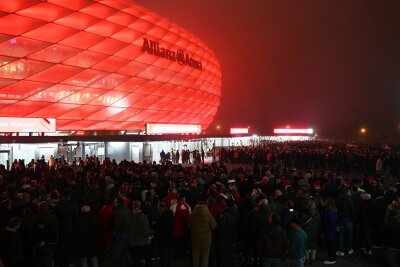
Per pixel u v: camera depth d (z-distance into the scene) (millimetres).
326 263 11453
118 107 45469
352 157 34969
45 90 37312
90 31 39750
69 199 10836
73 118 41188
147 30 48188
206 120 70812
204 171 19484
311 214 11055
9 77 34281
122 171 18469
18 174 18391
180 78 55062
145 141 45188
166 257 10477
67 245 10570
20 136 32688
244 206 11758
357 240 13195
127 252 10164
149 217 10938
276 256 8609
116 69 43656
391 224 10258
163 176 15844
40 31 35469
